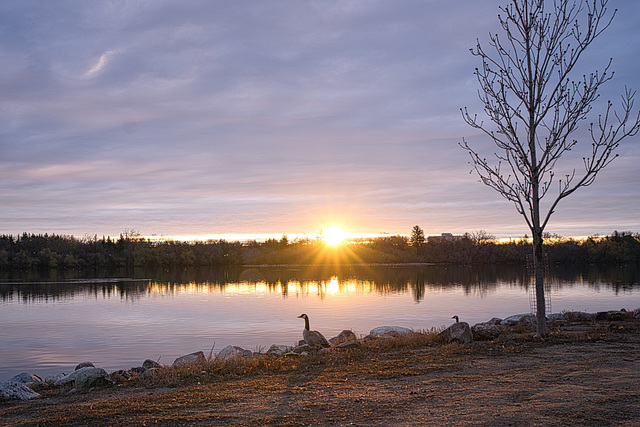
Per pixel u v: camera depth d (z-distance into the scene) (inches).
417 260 5969.5
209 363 564.1
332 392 401.4
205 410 357.7
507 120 647.8
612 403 335.3
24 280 3954.2
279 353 652.7
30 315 1737.2
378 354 594.6
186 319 1550.2
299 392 405.7
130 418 343.0
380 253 6186.0
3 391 440.8
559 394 359.9
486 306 1763.0
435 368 477.4
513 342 611.8
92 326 1430.9
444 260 5792.3
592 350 547.2
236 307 1893.5
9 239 6131.9
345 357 569.6
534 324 780.6
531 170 640.4
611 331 690.8
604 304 1678.2
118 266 6136.8
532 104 642.2
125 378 522.0
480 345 604.7
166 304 2070.6
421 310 1660.9
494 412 324.2
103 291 2856.8
